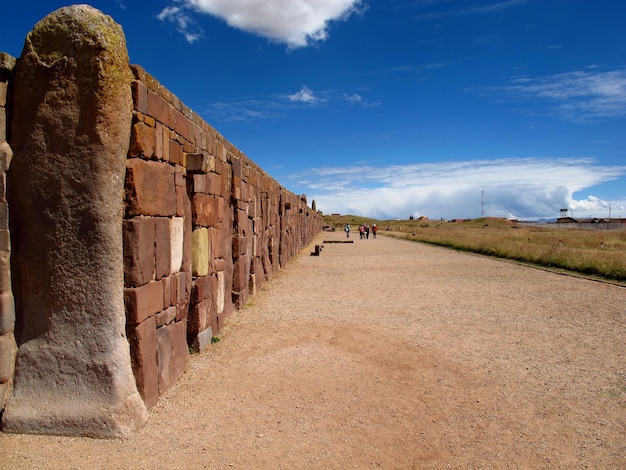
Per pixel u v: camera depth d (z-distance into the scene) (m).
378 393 5.39
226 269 8.94
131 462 3.85
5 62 4.33
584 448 4.17
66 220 4.32
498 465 3.91
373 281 14.40
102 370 4.31
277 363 6.36
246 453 4.05
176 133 5.87
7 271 4.42
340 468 3.86
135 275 4.60
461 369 6.20
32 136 4.33
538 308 10.17
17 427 4.24
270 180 14.92
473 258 22.44
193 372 5.98
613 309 10.07
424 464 3.93
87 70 4.20
